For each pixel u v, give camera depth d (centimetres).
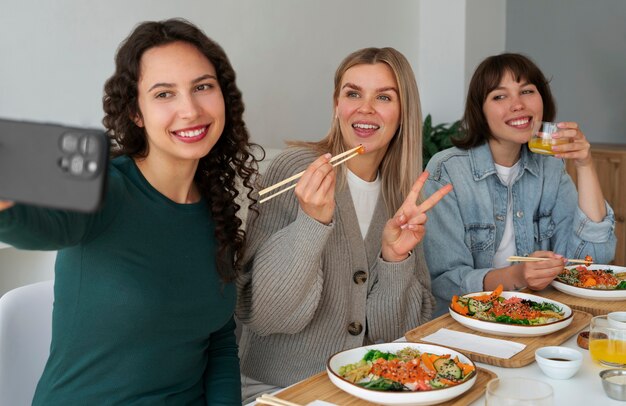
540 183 246
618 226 403
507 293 191
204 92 139
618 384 129
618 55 439
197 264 144
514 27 480
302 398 129
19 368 152
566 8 457
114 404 135
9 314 151
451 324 174
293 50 381
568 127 219
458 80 452
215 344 163
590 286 199
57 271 133
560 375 140
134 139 144
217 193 153
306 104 393
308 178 154
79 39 292
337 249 185
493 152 245
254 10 358
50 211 109
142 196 138
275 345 185
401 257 182
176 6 325
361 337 187
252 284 169
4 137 69
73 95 293
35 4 276
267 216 183
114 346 132
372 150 191
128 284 131
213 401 155
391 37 444
